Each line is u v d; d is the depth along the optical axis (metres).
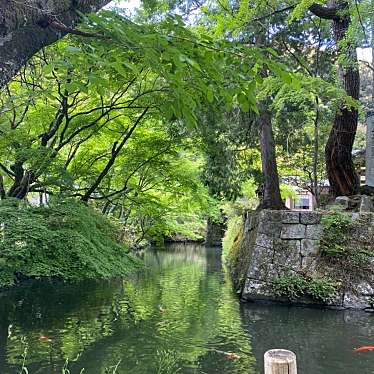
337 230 7.57
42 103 7.98
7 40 1.66
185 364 4.59
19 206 5.98
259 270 7.64
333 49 8.86
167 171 9.91
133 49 1.89
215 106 3.37
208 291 8.91
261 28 8.07
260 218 8.04
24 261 5.16
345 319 6.39
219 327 5.98
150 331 5.80
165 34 2.01
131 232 15.09
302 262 7.51
